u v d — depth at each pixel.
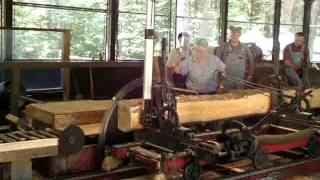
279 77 5.52
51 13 7.53
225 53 6.82
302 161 4.76
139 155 3.78
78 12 7.82
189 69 5.46
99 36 8.13
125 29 8.38
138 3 8.46
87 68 7.66
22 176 3.36
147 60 3.64
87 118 4.14
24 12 7.23
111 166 3.91
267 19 10.40
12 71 6.25
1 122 6.58
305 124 4.98
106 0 8.10
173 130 3.64
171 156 3.61
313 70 9.79
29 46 6.98
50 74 7.57
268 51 10.48
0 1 6.97
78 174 3.84
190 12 9.23
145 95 3.71
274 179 4.37
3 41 6.68
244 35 10.09
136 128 3.95
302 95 5.17
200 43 5.42
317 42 11.37
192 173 3.80
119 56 8.37
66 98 7.20
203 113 4.59
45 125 4.16
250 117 5.40
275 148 4.64
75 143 3.51
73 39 7.84
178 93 4.82
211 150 3.60
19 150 3.26
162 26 8.88
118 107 4.05
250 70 7.09
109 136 4.18
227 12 9.66
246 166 4.77
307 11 7.76
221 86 5.52
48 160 3.89
